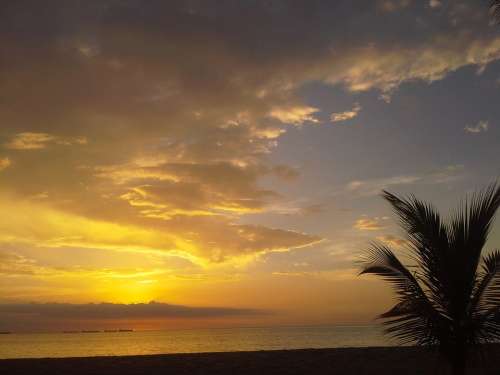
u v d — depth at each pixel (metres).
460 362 7.20
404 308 7.33
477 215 7.20
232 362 17.55
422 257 7.48
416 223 7.37
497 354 9.91
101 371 15.72
